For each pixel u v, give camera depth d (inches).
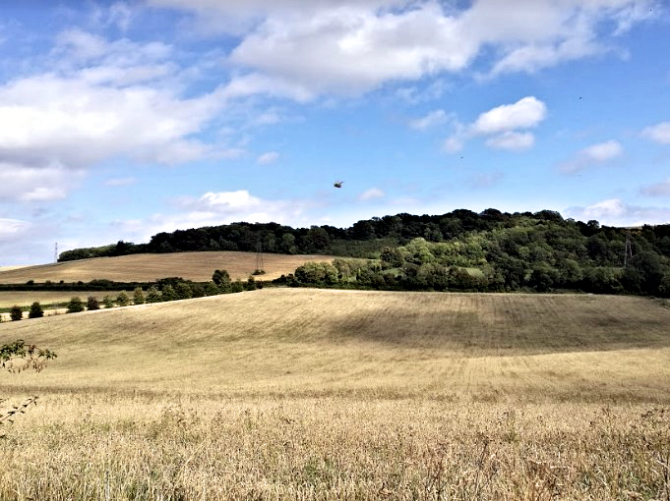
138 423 624.7
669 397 1196.5
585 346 2369.6
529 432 536.7
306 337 2679.6
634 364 1776.6
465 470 317.7
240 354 2354.8
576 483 304.0
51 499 274.4
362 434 494.0
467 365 1876.2
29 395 1191.6
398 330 2760.8
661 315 2942.9
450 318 2942.9
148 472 324.8
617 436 475.5
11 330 2886.3
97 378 1829.5
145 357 2343.8
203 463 350.0
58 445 458.3
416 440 445.1
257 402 999.0
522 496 259.9
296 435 474.0
